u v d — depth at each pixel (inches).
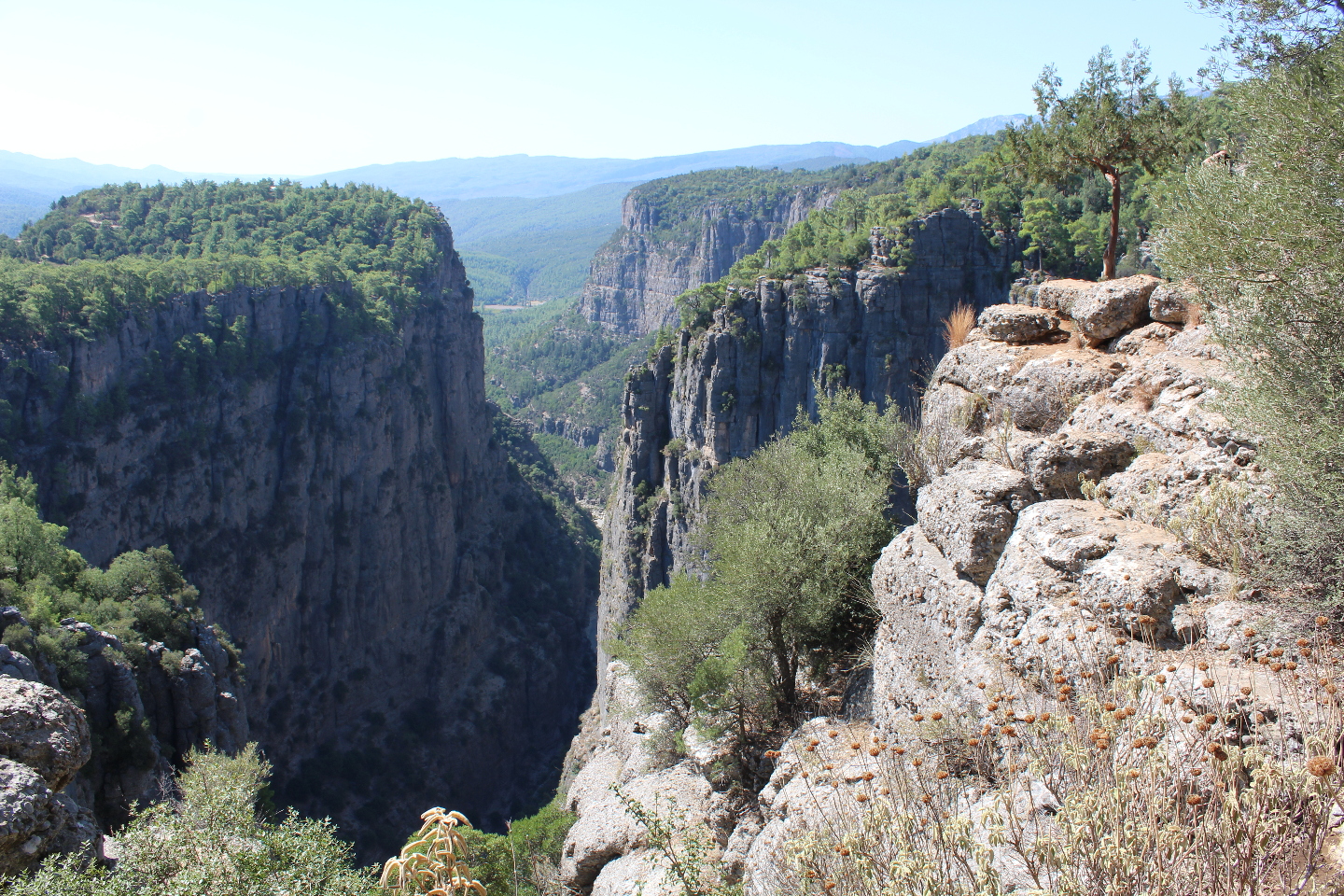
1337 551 303.3
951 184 3272.6
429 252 5447.8
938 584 486.3
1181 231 406.3
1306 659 277.7
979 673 411.8
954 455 599.5
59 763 517.0
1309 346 331.0
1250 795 204.4
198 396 3700.8
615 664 1453.0
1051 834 253.6
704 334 3125.0
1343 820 205.2
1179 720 267.7
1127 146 746.2
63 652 1656.0
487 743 4365.2
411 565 4613.7
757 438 3056.1
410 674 4510.3
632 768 1009.5
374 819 3742.6
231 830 515.2
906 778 315.3
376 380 4480.8
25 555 2144.4
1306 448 315.3
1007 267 2817.4
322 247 5290.4
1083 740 271.4
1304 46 390.6
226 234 5359.3
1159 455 432.8
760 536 751.7
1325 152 338.3
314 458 4175.7
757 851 487.5
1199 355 484.1
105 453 3326.8
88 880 452.8
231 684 2461.9
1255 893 192.2
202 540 3678.6
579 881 799.1
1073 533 406.0
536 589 5472.4
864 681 658.8
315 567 4173.2
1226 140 435.5
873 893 251.4
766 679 780.6
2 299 3093.0
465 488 5364.2
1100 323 573.3
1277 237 344.8
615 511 3708.2
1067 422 523.2
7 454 3004.4
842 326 2874.0
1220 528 349.1
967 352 650.8
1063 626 373.1
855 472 819.4
